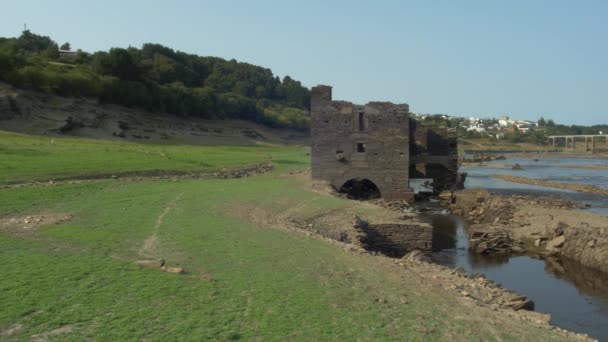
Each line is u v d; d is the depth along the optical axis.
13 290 14.62
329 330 13.67
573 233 35.69
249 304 15.11
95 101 127.44
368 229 35.88
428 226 35.75
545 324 18.08
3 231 22.83
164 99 160.38
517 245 38.03
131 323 12.94
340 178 59.12
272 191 46.53
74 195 35.09
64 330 12.30
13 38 190.38
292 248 23.89
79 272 16.66
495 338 14.56
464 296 19.62
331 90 58.94
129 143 103.38
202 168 65.25
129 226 25.61
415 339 13.67
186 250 21.27
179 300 14.87
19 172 42.56
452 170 72.81
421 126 72.69
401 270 22.88
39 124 97.56
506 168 152.25
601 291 27.42
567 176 120.44
